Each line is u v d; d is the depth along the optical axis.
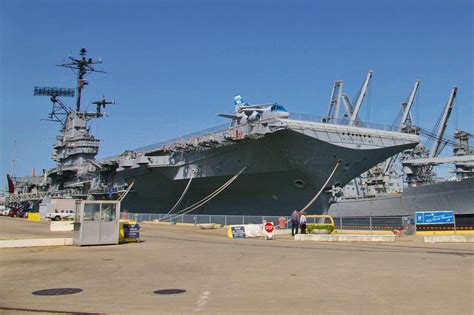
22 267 11.20
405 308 6.32
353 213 46.50
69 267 11.16
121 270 10.55
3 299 7.18
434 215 23.84
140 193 37.41
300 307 6.45
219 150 27.47
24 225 34.59
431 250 15.13
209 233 25.03
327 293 7.51
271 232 20.91
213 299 7.07
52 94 54.06
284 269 10.51
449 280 8.72
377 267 10.70
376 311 6.16
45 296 7.42
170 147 30.22
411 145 28.16
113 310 6.32
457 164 42.59
